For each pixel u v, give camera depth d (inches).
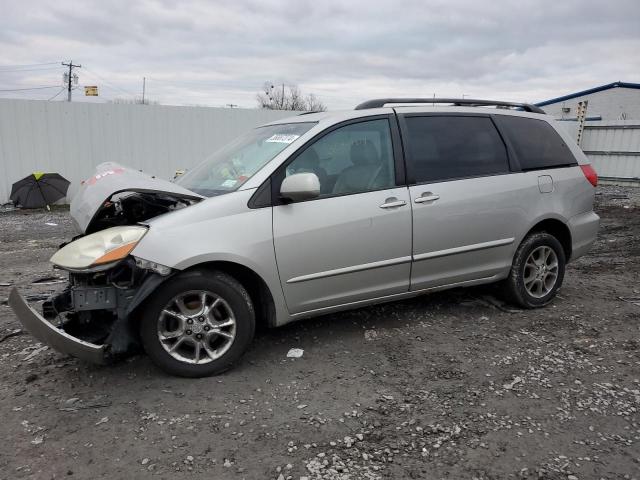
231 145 192.5
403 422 124.6
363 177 165.6
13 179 506.3
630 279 249.4
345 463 109.3
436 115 183.9
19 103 496.7
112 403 132.7
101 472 106.3
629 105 1203.9
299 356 160.1
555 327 184.2
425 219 171.6
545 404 132.4
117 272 137.3
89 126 526.3
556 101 1304.1
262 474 105.8
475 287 225.0
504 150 193.0
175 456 111.5
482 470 107.2
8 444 115.3
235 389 140.1
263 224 148.3
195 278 140.6
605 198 592.7
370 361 157.2
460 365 154.4
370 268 164.9
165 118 554.3
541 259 201.8
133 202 156.4
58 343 131.9
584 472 106.4
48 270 268.1
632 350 165.2
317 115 175.2
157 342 140.5
